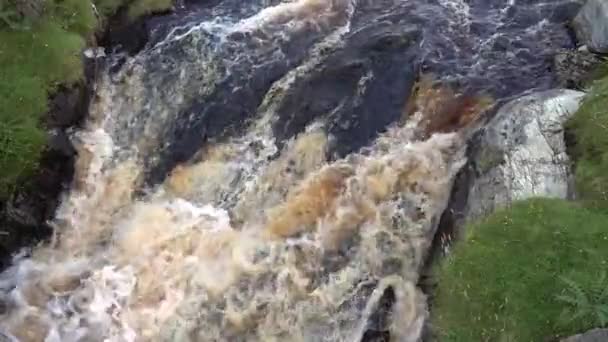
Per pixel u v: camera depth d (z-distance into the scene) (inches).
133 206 538.9
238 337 462.3
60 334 472.1
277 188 521.3
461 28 604.7
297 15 641.0
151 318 474.0
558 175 440.1
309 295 466.9
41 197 514.3
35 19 571.8
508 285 386.6
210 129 566.3
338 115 543.5
